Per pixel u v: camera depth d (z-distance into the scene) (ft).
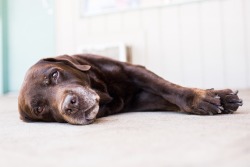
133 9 8.55
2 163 1.47
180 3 8.00
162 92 3.02
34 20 10.06
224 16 7.61
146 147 1.57
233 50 7.55
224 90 2.74
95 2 9.07
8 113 4.25
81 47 9.01
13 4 10.30
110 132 2.08
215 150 1.45
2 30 10.26
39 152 1.63
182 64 8.10
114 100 3.25
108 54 8.63
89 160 1.40
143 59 8.49
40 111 2.78
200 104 2.67
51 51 9.89
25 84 2.83
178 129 2.04
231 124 2.13
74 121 2.53
